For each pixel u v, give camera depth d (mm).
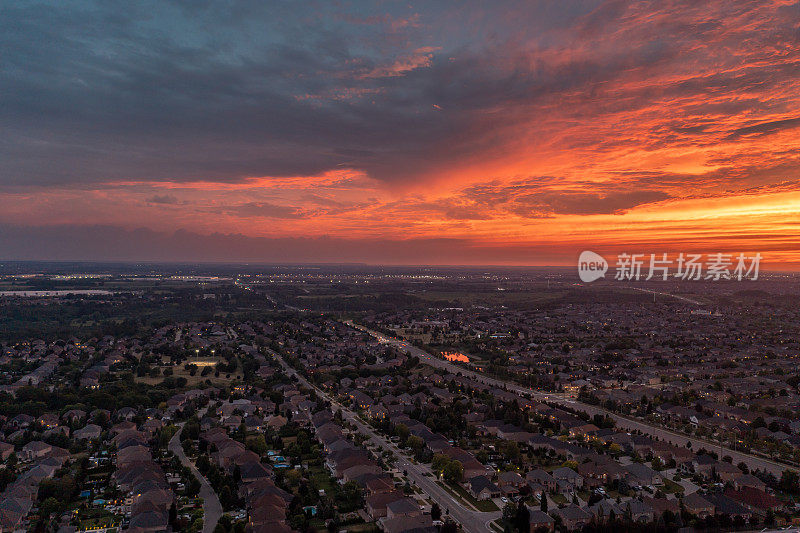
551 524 160500
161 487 181125
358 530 161500
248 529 160000
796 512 172250
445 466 199125
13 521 160875
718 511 170375
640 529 158000
